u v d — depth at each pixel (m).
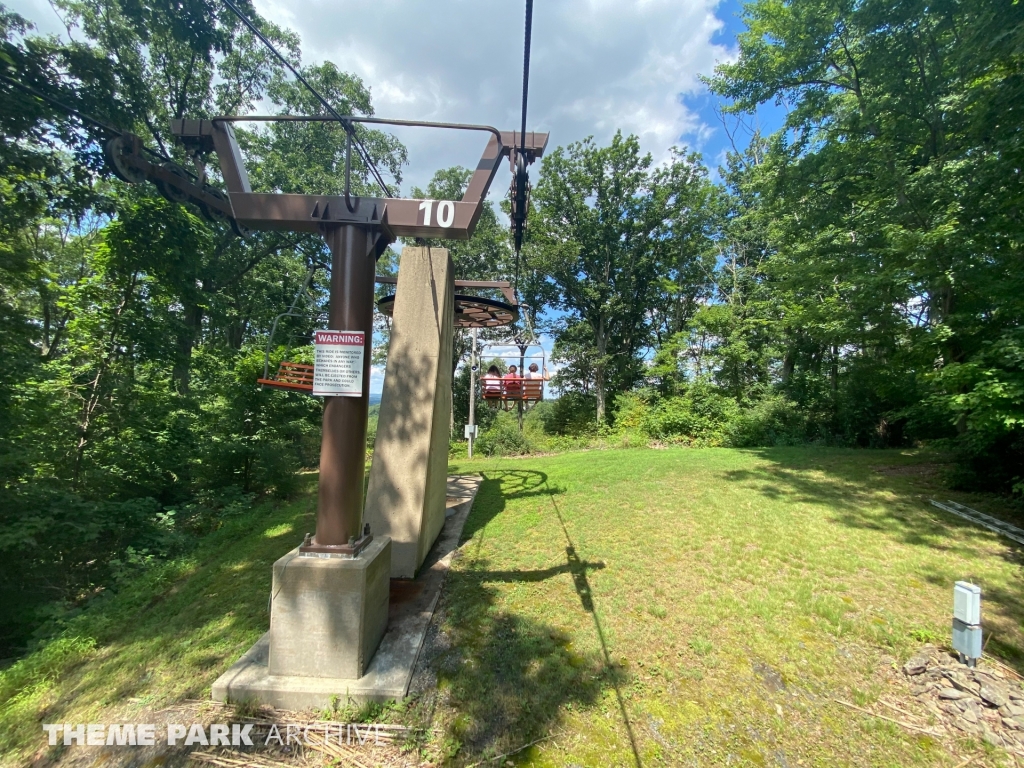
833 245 8.53
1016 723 2.16
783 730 2.19
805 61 9.02
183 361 7.74
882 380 8.30
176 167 3.53
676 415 15.40
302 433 10.55
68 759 2.06
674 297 20.25
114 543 5.55
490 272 19.38
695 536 4.95
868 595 3.58
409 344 4.54
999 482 6.43
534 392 7.41
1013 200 5.14
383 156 16.59
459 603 3.45
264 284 15.46
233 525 6.26
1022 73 4.87
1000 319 5.74
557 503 6.55
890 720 2.25
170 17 9.34
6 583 4.54
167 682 2.58
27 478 5.37
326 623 2.46
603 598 3.51
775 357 15.72
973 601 2.57
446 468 5.52
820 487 7.31
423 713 2.28
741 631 3.03
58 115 5.75
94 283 6.72
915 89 7.38
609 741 2.11
